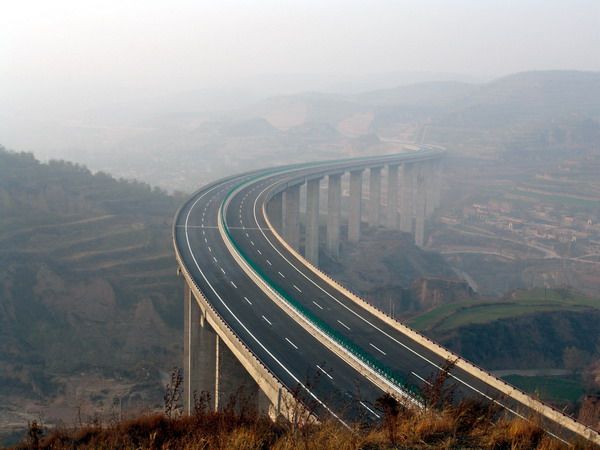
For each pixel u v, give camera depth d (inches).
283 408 1352.1
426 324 3380.9
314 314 2096.5
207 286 2377.0
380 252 6392.7
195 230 3334.2
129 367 3833.7
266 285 2327.8
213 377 2423.7
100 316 4367.6
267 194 4429.1
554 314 3558.1
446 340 3125.0
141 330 4244.6
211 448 633.0
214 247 3006.9
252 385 1999.3
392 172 7588.6
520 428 582.6
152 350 4052.7
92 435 778.8
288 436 621.9
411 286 4655.5
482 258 7593.5
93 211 5772.6
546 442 553.0
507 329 3346.5
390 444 576.7
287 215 5113.2
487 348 3201.3
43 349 4033.0
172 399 764.0
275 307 2161.7
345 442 584.7
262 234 3307.1
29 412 3211.1
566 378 2933.1
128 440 727.7
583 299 4045.3
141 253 5083.7
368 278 5659.5
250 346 1764.3
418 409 642.8
